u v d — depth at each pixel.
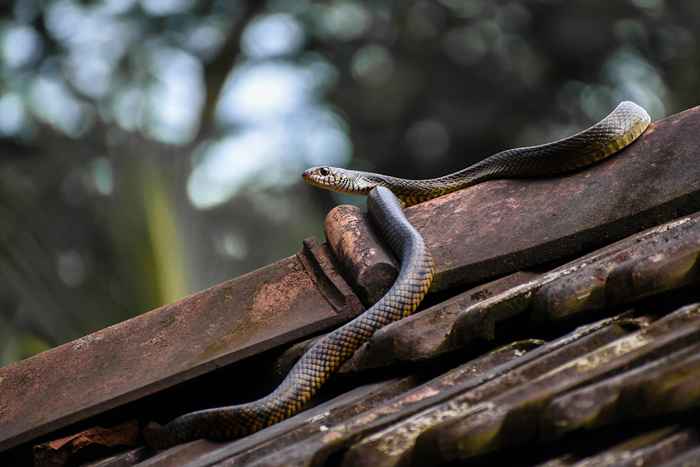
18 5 32.06
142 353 7.84
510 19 35.12
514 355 6.23
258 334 7.55
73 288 15.97
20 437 7.70
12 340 16.47
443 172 34.66
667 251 6.06
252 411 6.93
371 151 34.97
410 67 34.97
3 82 29.80
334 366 7.14
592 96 34.94
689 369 4.68
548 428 4.89
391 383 6.66
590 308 6.23
